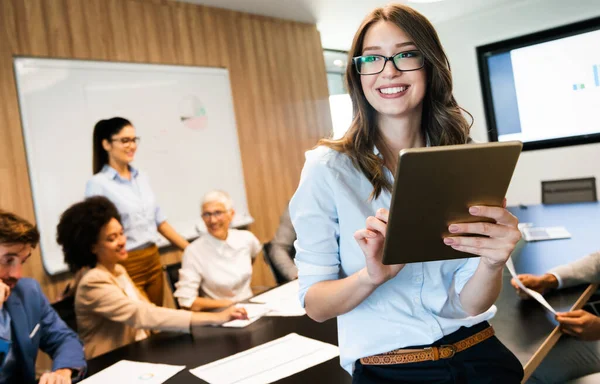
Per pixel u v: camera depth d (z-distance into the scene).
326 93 5.19
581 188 4.29
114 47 3.45
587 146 5.07
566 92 5.15
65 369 1.51
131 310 1.84
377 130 1.00
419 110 1.02
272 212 4.55
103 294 1.87
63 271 3.09
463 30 5.67
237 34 4.32
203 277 2.62
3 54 2.92
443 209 0.73
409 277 0.93
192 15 3.98
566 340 1.94
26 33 3.02
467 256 0.81
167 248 3.69
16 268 1.52
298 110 4.87
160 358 1.54
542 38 5.21
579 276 1.77
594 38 4.93
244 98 4.36
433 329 0.91
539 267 2.09
